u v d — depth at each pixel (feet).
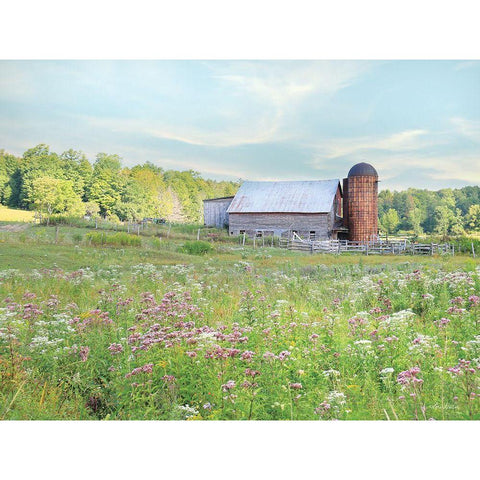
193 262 74.95
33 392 18.51
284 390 17.85
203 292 41.01
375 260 89.10
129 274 54.39
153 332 20.93
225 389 16.81
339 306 34.83
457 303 29.76
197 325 26.58
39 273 52.08
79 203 272.31
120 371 18.65
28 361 19.94
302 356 21.18
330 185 152.25
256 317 26.43
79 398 18.67
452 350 23.03
